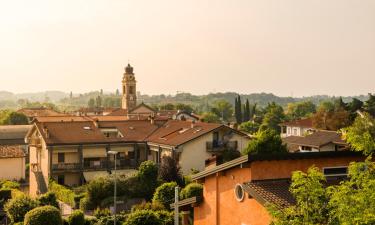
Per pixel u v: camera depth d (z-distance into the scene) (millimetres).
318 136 75062
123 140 72688
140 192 55906
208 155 67500
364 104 101812
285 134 119938
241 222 24609
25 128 115250
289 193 22641
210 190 27531
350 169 18609
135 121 81812
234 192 25234
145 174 57156
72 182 68438
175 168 59812
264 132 52344
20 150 76688
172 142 67938
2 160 73938
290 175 24359
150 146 73438
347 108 104625
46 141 67500
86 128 74250
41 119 92188
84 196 55094
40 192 66750
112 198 53031
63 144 67812
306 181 17844
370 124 23828
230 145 68500
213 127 68562
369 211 15992
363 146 20969
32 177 71750
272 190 22938
